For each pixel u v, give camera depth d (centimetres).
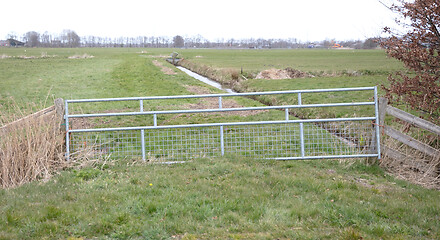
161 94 2223
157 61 5666
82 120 1283
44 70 3697
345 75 3284
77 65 4434
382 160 740
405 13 799
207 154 775
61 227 431
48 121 698
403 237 427
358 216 477
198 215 464
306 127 1020
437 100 760
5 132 638
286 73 3422
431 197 586
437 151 709
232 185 584
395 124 918
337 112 1455
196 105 1705
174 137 955
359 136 809
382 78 2811
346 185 607
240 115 1387
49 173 648
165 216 463
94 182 592
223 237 416
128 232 420
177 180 605
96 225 434
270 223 446
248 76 3462
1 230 421
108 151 805
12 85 2498
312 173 674
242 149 815
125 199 516
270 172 658
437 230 450
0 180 615
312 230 437
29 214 462
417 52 786
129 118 1330
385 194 589
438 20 754
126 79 2981
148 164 709
